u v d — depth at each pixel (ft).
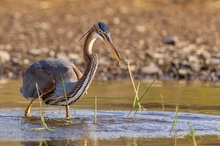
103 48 67.41
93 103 40.45
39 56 62.39
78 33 74.28
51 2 88.74
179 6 90.53
